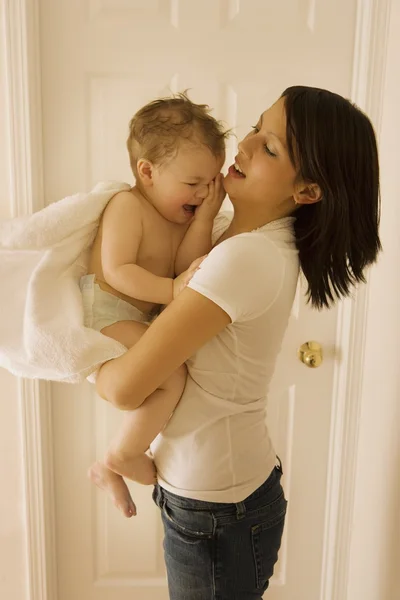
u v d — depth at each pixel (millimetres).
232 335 1076
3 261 1123
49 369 1070
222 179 1162
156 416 1085
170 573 1197
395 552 1529
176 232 1196
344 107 1041
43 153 1639
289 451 1832
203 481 1112
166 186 1117
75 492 1815
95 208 1131
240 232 1161
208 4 1609
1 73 1565
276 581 1907
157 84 1638
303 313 1766
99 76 1626
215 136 1128
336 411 1801
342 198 1034
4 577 1818
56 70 1611
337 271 1102
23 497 1772
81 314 1089
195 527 1127
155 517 1854
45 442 1748
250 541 1152
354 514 1830
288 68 1646
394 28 1561
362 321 1723
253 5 1617
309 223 1121
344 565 1871
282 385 1795
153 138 1104
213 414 1108
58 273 1121
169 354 996
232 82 1646
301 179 1049
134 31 1611
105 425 1779
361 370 1754
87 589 1878
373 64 1607
